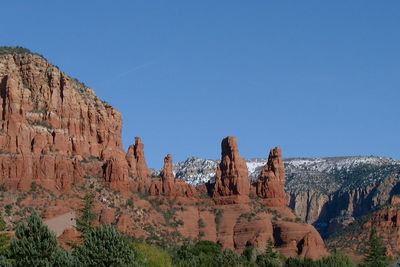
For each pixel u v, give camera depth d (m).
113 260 134.38
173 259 192.25
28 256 129.62
